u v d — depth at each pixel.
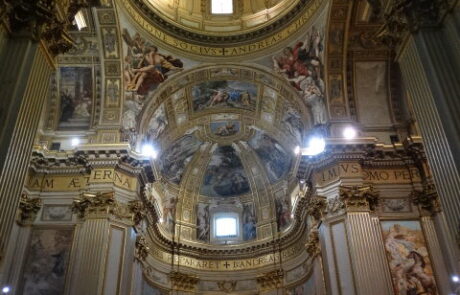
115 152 19.77
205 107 26.53
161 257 27.16
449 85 10.08
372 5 13.45
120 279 17.86
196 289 27.64
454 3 10.32
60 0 11.82
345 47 21.08
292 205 27.81
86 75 21.80
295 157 26.70
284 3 22.91
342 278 17.27
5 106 9.70
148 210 23.11
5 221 9.20
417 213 18.70
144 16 21.91
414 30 10.99
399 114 21.28
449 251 17.55
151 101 22.88
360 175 19.16
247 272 28.19
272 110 25.89
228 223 30.31
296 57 22.55
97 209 18.59
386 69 21.59
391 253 17.72
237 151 29.94
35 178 19.73
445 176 9.79
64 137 21.16
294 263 26.66
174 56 23.06
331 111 21.17
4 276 17.45
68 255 18.11
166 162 28.62
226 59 23.53
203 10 24.34
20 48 10.36
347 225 17.94
